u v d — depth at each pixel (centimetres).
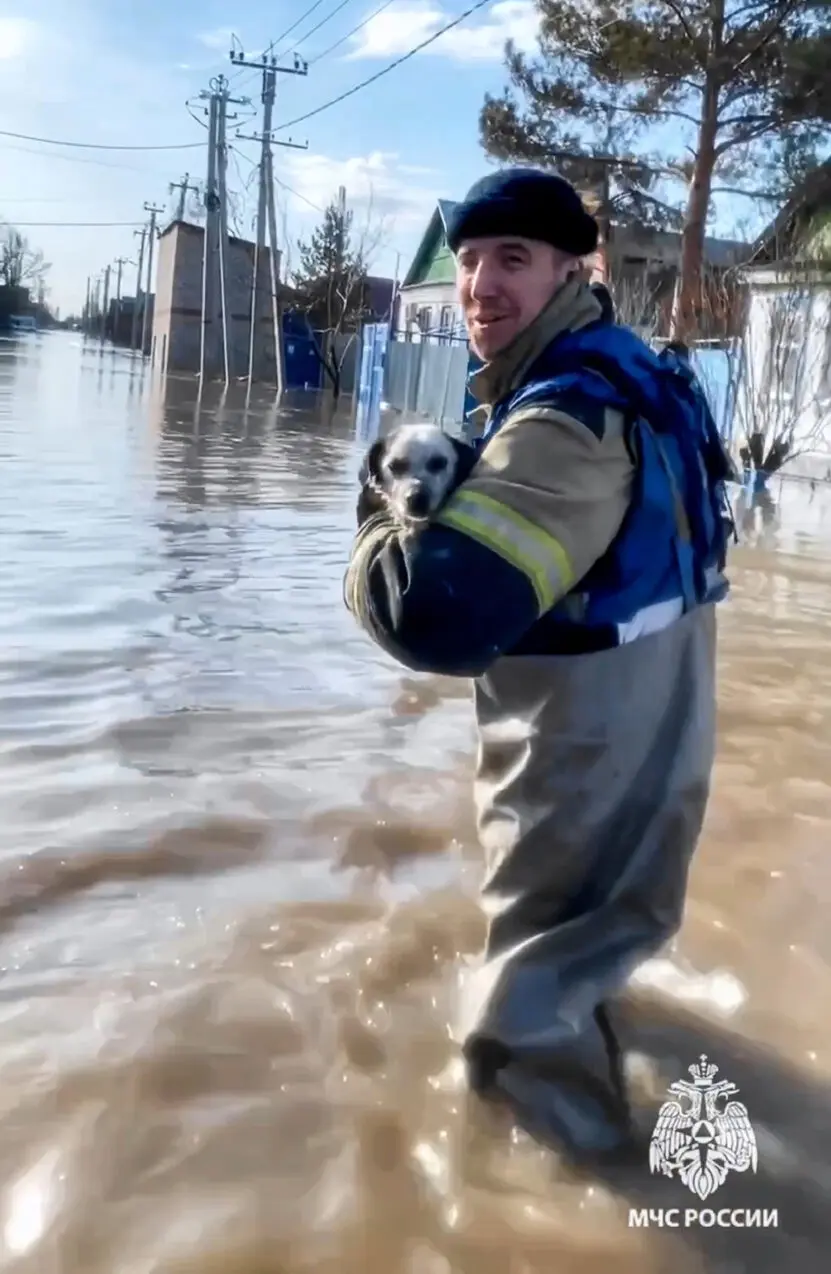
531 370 242
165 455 1584
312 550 918
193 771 451
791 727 546
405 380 2830
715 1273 227
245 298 5766
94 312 13725
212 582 773
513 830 254
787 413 2030
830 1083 283
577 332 242
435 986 313
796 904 369
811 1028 305
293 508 1145
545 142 2197
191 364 6050
